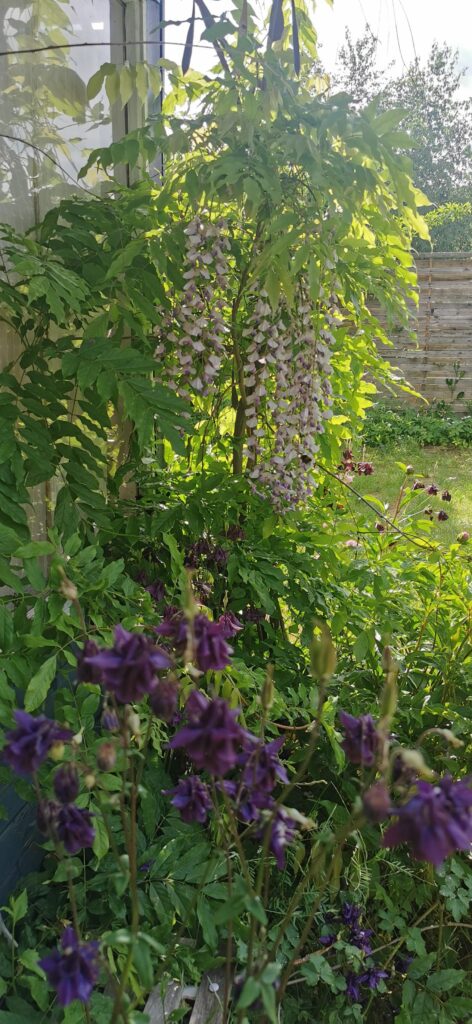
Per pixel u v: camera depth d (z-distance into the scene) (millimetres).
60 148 2201
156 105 2844
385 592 2316
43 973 1248
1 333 1921
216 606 2289
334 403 2723
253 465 2422
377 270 2293
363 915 1807
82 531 1981
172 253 2055
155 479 2518
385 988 1615
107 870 1711
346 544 2662
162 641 1696
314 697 1828
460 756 2080
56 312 1545
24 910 1439
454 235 16578
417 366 8953
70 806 1035
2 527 1406
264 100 1936
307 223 1982
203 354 2189
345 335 2562
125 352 1718
